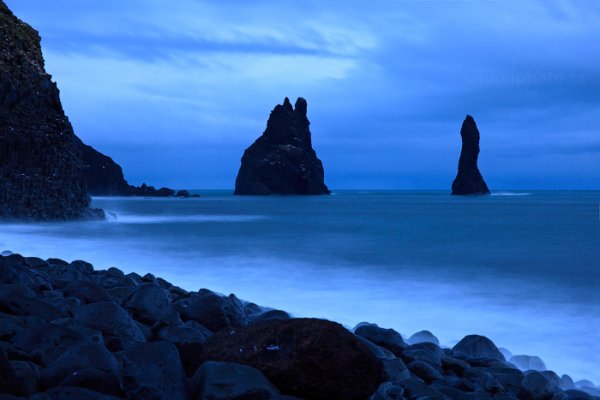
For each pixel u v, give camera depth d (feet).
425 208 299.58
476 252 78.69
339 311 40.09
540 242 98.02
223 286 50.42
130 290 31.12
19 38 139.85
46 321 20.15
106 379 14.71
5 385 13.42
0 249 77.77
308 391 15.46
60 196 130.82
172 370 14.76
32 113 130.62
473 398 19.29
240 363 16.07
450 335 33.88
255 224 146.51
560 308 40.98
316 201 446.60
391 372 20.35
